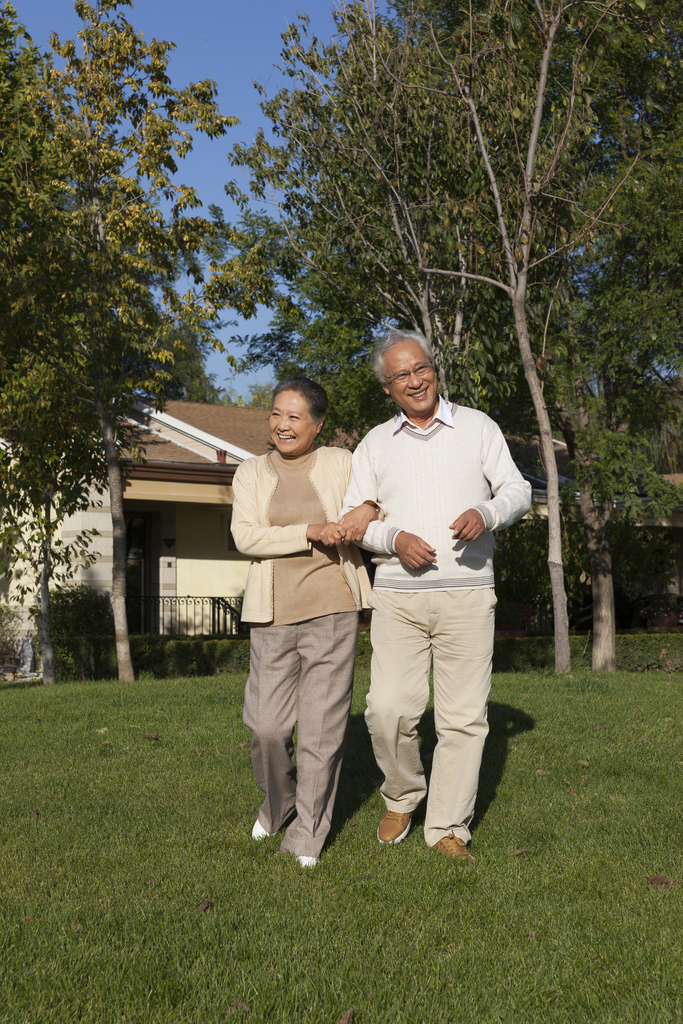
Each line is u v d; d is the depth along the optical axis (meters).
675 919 3.05
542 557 15.71
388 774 3.96
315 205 11.55
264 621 3.86
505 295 10.68
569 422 14.01
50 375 11.08
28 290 10.26
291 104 11.16
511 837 4.00
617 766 5.30
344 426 14.52
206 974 2.67
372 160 10.65
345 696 3.88
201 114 11.15
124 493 15.23
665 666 14.44
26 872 3.55
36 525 12.30
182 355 11.80
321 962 2.77
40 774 5.29
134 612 17.25
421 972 2.70
